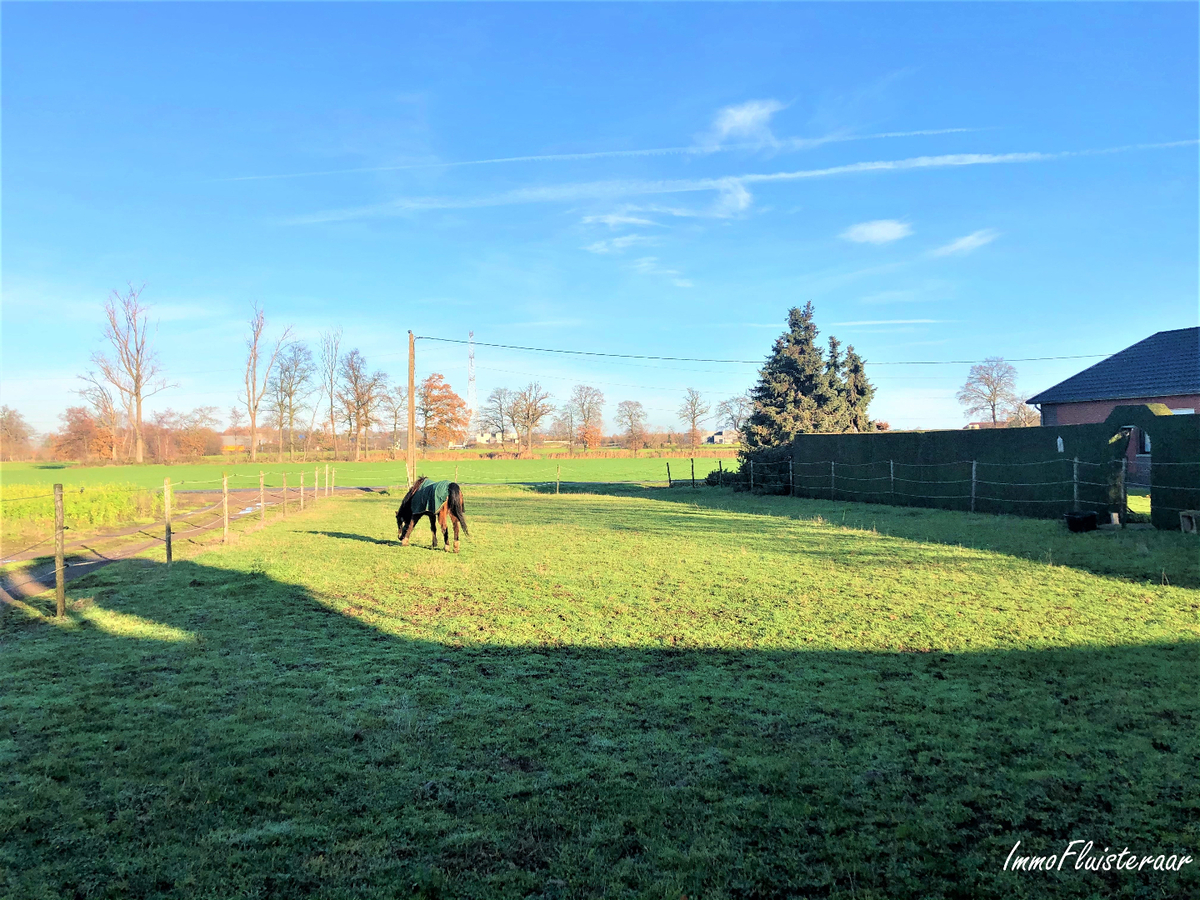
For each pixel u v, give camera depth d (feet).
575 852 10.68
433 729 15.20
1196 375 72.74
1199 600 25.62
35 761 13.48
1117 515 45.68
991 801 12.11
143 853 10.57
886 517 58.75
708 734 14.89
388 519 64.75
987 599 26.84
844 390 124.06
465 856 10.58
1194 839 10.84
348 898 9.57
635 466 184.96
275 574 33.78
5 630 23.71
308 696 17.19
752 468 96.84
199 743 14.44
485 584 31.32
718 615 25.20
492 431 270.46
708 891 9.79
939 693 17.10
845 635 22.36
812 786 12.68
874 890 9.80
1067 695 16.81
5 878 9.87
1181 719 15.24
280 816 11.67
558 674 18.92
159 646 21.57
